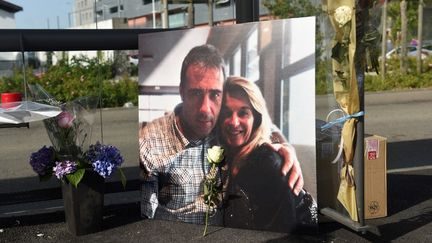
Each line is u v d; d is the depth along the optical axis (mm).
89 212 4551
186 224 4730
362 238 4375
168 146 4785
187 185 4719
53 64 14469
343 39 3988
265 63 4332
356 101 3979
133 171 7285
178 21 8633
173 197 4789
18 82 13406
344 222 4180
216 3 6805
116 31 4957
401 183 6191
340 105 4125
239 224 4531
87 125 4527
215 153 4406
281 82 4281
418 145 8711
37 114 4055
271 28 4277
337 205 4438
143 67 4891
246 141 4453
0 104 4324
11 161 8289
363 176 4062
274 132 4340
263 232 4473
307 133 4199
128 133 10734
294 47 4191
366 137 4871
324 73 4426
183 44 4680
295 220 4324
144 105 4895
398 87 17984
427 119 11648
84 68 14250
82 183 4484
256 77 4379
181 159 4730
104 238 4488
